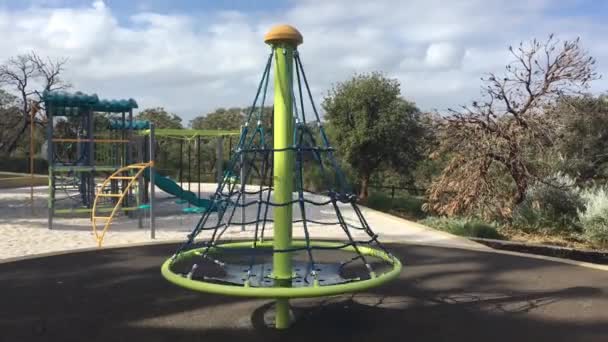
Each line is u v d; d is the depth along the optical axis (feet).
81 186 43.96
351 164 62.23
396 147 60.44
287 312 13.93
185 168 84.69
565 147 43.93
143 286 18.31
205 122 119.85
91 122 38.32
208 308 15.66
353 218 39.96
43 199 52.42
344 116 61.00
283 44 12.86
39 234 30.86
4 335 13.32
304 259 22.41
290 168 12.98
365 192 62.44
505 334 13.66
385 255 14.53
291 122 12.98
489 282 19.43
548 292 18.01
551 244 31.35
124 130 43.01
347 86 61.26
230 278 13.11
